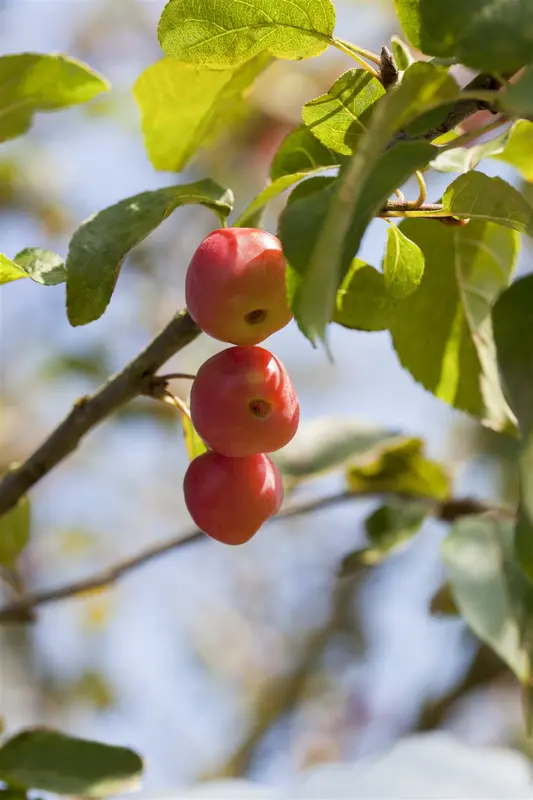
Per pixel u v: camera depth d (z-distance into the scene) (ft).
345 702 5.23
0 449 4.32
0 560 2.58
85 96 2.43
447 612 2.78
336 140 2.15
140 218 2.14
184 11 2.14
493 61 1.97
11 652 4.95
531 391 2.02
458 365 2.37
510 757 3.04
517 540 2.01
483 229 2.32
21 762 2.28
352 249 1.99
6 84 2.39
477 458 3.72
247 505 2.16
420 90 1.99
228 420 2.11
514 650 2.43
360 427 2.69
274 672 5.65
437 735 3.48
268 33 2.16
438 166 2.08
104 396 2.21
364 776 2.80
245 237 2.09
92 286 2.12
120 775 2.28
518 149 2.30
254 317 2.09
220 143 4.22
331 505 2.70
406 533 2.68
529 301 2.05
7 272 2.16
